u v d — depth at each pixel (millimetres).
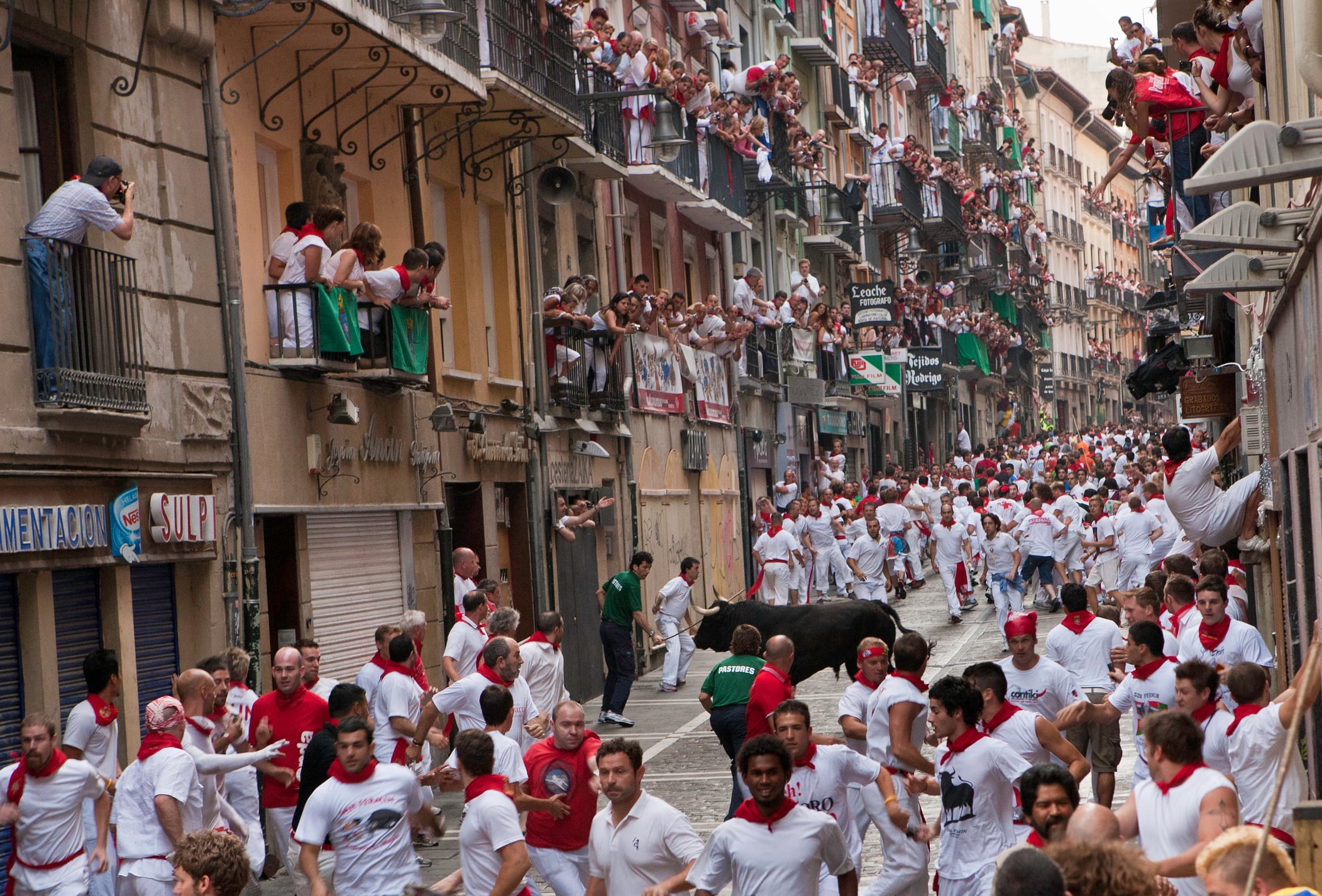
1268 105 22672
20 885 17062
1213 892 9250
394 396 33344
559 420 43906
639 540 49844
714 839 14031
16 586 21062
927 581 71625
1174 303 52281
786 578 53188
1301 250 17531
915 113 114250
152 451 23922
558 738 17734
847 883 16250
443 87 33906
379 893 15523
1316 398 17578
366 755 15648
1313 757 18531
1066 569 53031
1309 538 20391
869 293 82312
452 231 38719
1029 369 155750
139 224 24406
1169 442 26078
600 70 46062
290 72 30297
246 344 27562
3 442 20312
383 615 32375
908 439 103188
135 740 23203
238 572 26234
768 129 70250
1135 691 18750
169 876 17344
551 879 17609
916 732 18094
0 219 20938
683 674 44531
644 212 54719
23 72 22797
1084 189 184625
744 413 65312
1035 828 12336
